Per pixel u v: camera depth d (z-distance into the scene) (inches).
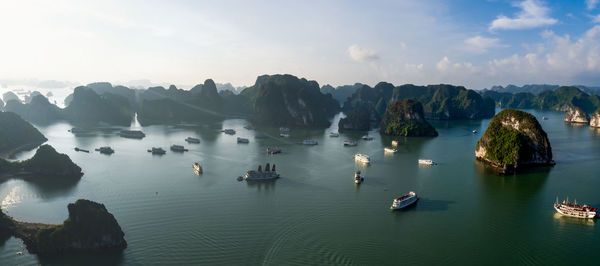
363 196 5344.5
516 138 7219.5
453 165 7504.9
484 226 4328.3
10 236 3794.3
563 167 7234.3
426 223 4399.6
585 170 6983.3
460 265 3459.6
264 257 3523.6
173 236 3939.5
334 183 6013.8
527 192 5629.9
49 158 6358.3
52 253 3481.8
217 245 3745.1
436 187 5861.2
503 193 5565.9
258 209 4756.4
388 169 7086.6
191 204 4936.0
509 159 7116.1
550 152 7465.6
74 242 3528.5
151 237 3909.9
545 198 5359.3
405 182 6136.8
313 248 3722.9
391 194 5462.6
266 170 6220.5
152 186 5753.0
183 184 5866.1
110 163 7411.4
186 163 7436.0
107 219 3661.4
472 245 3860.7
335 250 3686.0
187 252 3592.5
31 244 3592.5
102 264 3348.9
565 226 4355.3
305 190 5600.4
